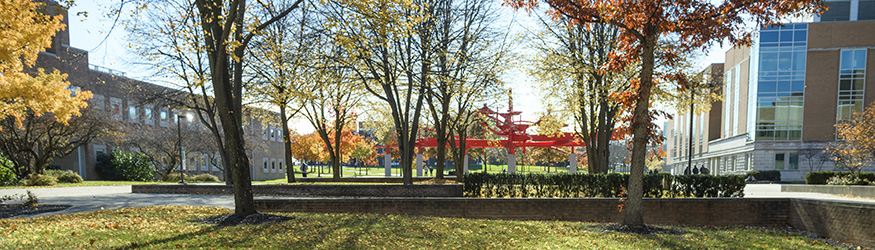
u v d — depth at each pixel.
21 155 29.69
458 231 9.74
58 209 13.44
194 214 11.42
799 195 22.41
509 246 8.32
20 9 11.77
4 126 27.05
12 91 14.20
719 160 62.47
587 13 10.81
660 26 10.36
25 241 7.07
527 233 10.06
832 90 47.12
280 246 7.46
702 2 10.32
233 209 13.51
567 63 21.20
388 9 11.16
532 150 71.56
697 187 16.84
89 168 37.12
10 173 26.70
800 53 48.00
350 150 46.81
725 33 10.35
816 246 9.75
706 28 10.27
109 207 14.39
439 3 20.86
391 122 29.27
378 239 8.40
